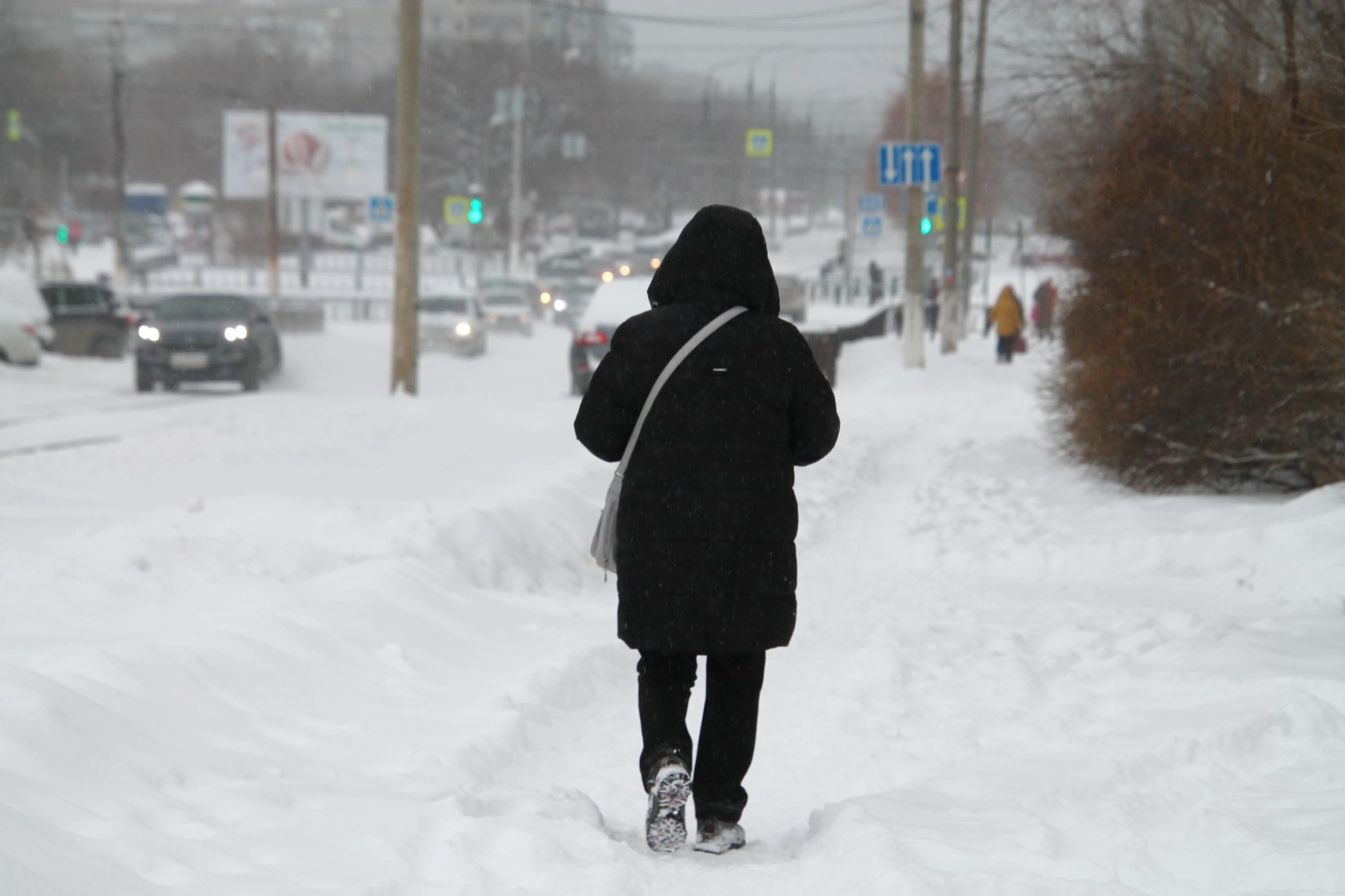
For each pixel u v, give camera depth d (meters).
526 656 26.88
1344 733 20.42
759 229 16.83
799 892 14.52
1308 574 34.03
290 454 54.41
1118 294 46.69
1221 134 43.97
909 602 34.72
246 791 16.44
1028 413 81.56
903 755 20.89
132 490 45.44
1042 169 57.84
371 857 14.54
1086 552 39.59
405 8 84.38
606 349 89.19
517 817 16.44
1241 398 44.31
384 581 28.17
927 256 176.12
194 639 21.73
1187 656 26.88
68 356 125.56
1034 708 23.55
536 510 38.66
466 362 137.62
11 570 29.22
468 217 198.12
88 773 15.70
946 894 13.57
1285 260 42.53
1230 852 14.64
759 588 16.09
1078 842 15.59
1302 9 43.12
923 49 98.75
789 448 16.70
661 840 16.17
